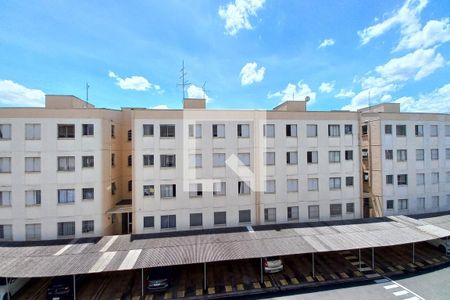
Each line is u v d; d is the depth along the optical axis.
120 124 28.20
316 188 26.80
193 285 19.28
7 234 22.17
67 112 23.02
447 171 30.75
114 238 22.14
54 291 17.41
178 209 24.34
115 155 26.75
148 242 21.14
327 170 27.02
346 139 27.48
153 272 19.44
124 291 18.62
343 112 27.48
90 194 23.36
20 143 22.34
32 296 18.14
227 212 25.14
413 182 29.55
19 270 16.73
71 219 22.88
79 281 19.31
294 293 18.17
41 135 22.56
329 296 17.66
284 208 26.12
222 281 19.80
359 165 27.66
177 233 23.23
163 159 24.25
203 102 26.83
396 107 32.03
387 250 25.03
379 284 19.14
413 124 29.83
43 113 22.62
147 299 17.66
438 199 30.33
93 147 23.42
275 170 26.00
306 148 26.62
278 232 23.00
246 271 21.23
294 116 26.47
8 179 22.22
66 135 22.98
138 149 23.86
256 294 18.17
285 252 19.25
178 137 24.44
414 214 28.70
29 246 20.52
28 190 22.36
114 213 26.27
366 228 23.81
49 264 17.45
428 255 23.83
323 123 27.03
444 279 19.70
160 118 24.23
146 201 23.89
